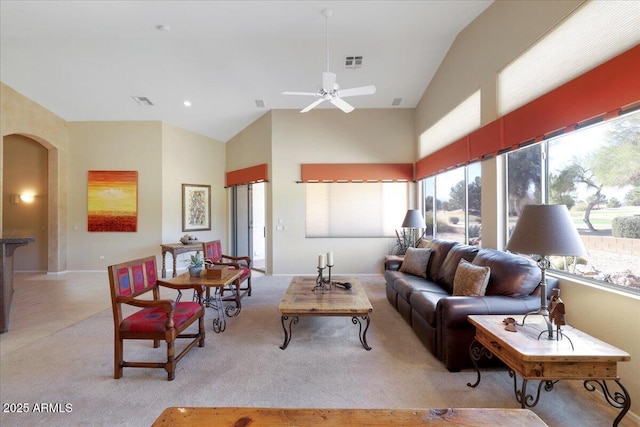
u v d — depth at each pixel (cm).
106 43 417
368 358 257
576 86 223
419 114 570
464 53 394
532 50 275
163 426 103
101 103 558
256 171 625
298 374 231
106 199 612
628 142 195
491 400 198
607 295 202
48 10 350
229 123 645
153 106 571
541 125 257
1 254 306
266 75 489
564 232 167
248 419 106
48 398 200
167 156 622
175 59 450
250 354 264
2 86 489
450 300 237
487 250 305
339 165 592
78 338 296
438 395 204
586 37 218
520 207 301
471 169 396
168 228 621
